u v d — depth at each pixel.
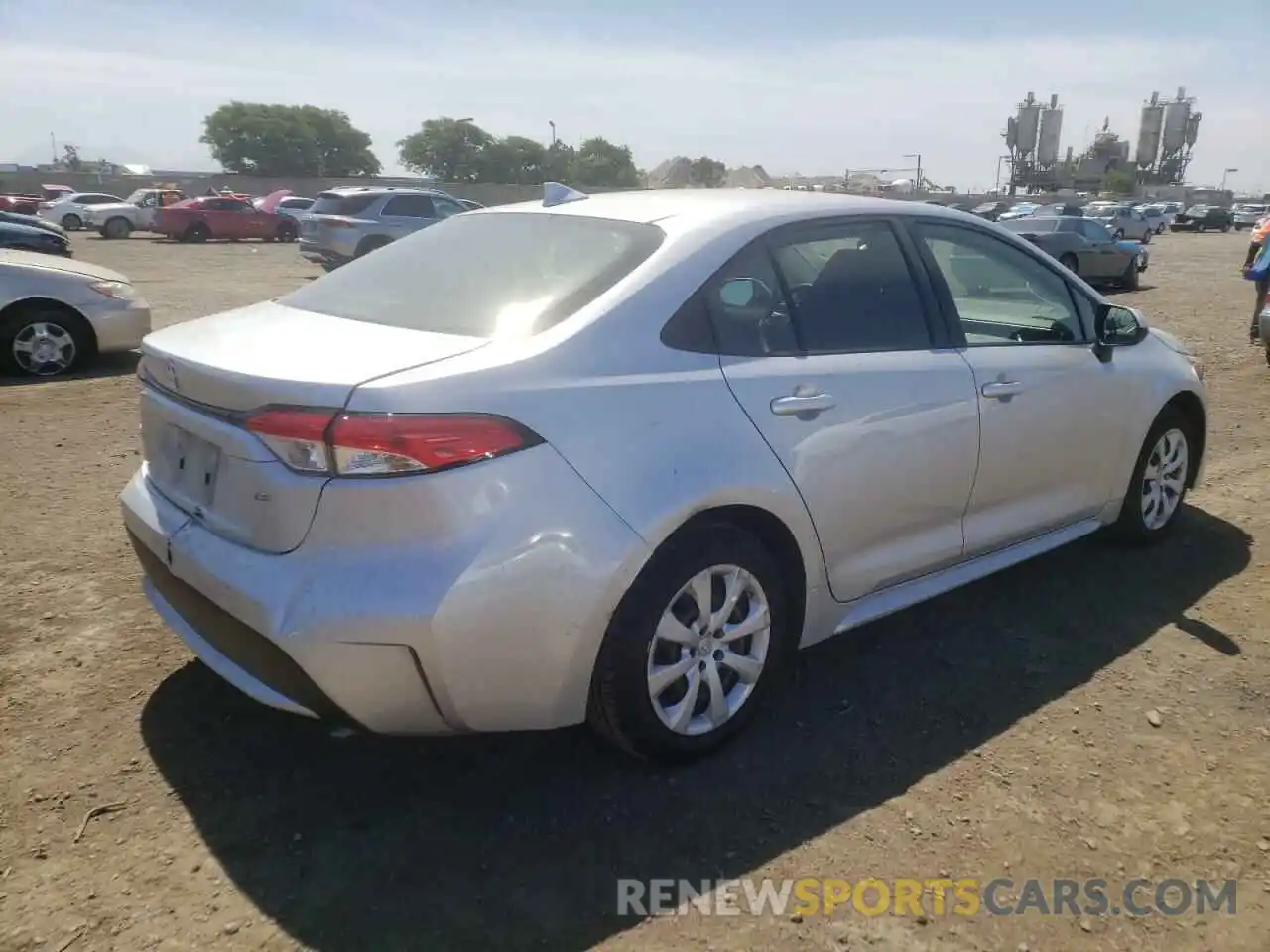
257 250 27.88
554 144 83.38
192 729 3.17
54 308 8.45
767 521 3.04
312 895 2.47
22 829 2.68
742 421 2.94
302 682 2.49
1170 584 4.39
